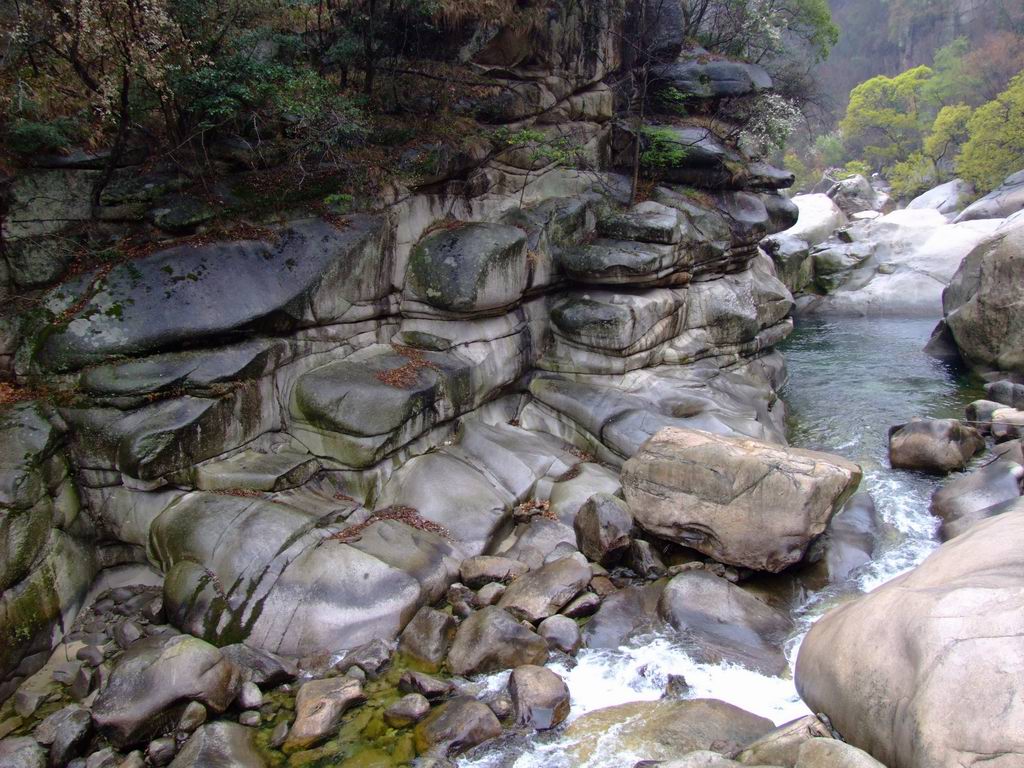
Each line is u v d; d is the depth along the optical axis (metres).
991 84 56.47
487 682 8.53
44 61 10.83
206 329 10.66
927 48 75.12
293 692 8.46
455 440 13.40
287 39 12.70
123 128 10.45
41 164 10.60
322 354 12.34
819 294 31.55
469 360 13.62
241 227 11.70
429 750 7.45
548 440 14.12
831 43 24.30
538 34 15.34
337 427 11.48
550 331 15.39
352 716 8.05
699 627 9.34
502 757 7.45
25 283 10.60
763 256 22.92
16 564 8.74
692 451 11.25
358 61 13.57
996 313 18.70
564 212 15.54
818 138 68.44
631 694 8.35
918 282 29.28
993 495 11.71
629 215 15.62
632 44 17.47
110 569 10.47
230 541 9.66
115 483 10.23
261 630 9.10
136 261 10.91
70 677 8.75
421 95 14.29
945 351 21.75
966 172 42.09
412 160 13.28
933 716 5.77
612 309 14.45
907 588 7.27
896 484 13.38
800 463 10.59
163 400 10.41
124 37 9.77
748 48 23.36
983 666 5.76
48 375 10.17
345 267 12.26
